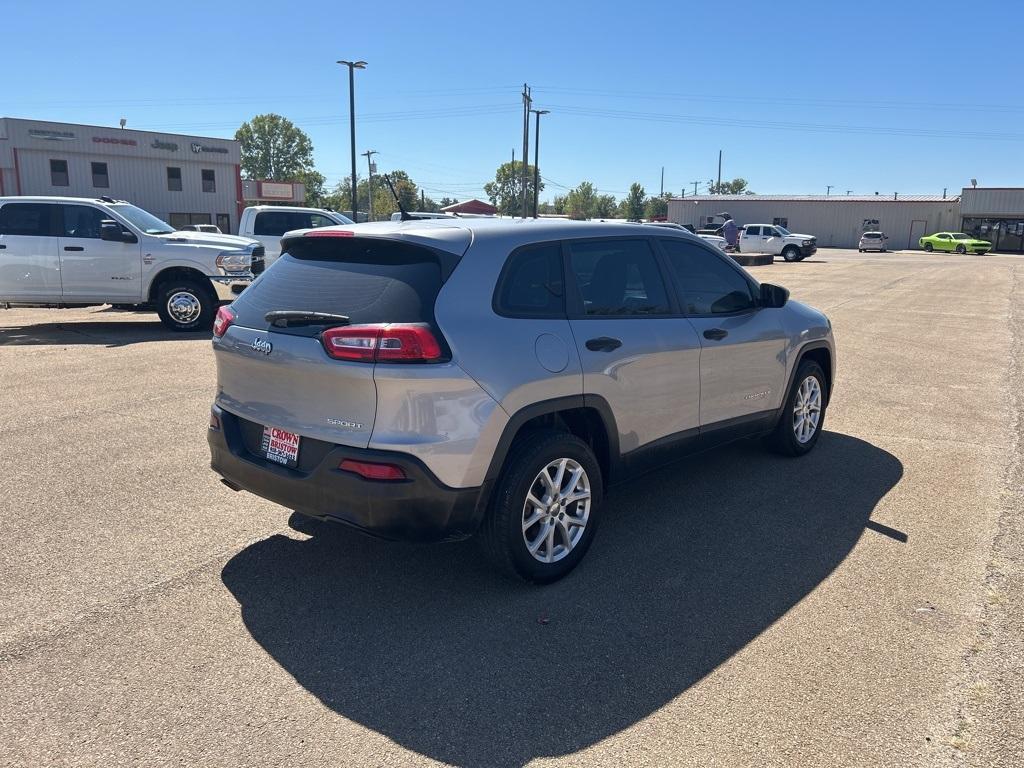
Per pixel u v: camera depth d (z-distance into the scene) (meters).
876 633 3.32
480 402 3.32
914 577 3.85
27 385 7.84
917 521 4.56
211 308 11.80
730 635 3.31
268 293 3.79
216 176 52.84
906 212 57.69
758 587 3.75
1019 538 4.31
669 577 3.85
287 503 3.51
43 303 11.42
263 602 3.57
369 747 2.61
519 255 3.69
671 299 4.45
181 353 9.75
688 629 3.36
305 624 3.38
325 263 3.70
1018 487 5.14
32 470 5.29
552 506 3.72
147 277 11.45
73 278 11.29
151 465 5.42
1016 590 3.71
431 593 3.68
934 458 5.76
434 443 3.22
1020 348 10.80
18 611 3.45
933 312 15.13
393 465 3.19
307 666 3.07
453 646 3.22
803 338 5.46
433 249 3.43
